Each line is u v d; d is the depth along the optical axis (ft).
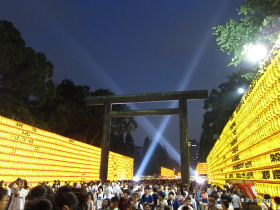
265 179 35.09
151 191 43.91
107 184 63.52
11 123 51.31
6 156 49.75
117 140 192.13
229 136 61.46
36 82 78.84
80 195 12.63
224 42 42.52
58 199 10.65
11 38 75.00
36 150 60.54
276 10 36.04
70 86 134.41
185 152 78.95
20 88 79.56
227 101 94.43
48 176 66.64
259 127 34.42
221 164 86.28
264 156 34.65
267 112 30.14
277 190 30.22
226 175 75.36
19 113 77.41
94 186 59.00
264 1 36.01
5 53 66.54
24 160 55.36
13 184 28.17
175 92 84.53
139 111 86.48
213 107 98.68
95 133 142.10
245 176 48.34
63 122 106.93
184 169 77.82
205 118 127.03
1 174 48.16
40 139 62.69
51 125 104.83
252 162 40.93
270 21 37.17
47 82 90.84
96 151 105.40
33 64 78.23
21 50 70.95
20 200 26.94
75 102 128.77
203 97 82.64
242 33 39.91
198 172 249.96
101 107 135.33
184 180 77.15
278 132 29.35
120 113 86.89
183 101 83.51
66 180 77.61
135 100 86.48
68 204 10.55
